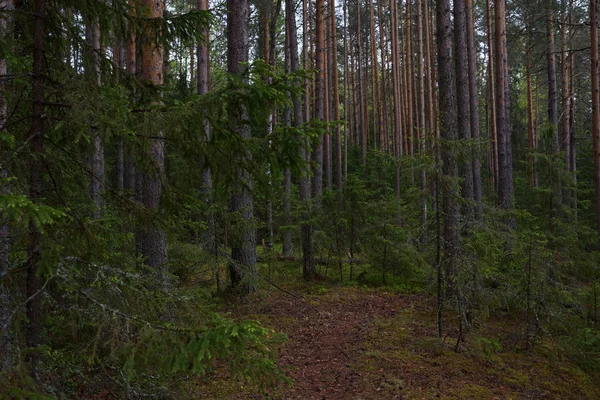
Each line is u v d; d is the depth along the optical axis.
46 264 2.62
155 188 6.31
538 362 6.93
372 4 26.03
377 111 31.50
